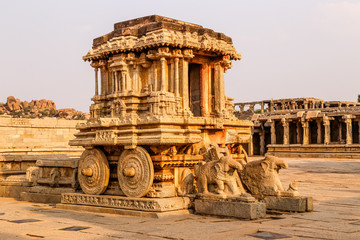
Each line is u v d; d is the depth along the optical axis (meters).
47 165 15.16
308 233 8.30
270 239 7.80
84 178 12.73
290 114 56.38
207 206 10.55
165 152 11.32
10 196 16.48
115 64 12.81
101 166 12.30
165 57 12.27
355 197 14.84
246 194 10.16
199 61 13.64
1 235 8.70
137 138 11.30
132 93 12.45
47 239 8.20
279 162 11.46
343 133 52.69
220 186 10.70
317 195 15.52
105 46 13.17
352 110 49.78
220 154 11.71
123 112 12.56
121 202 11.45
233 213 10.05
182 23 13.75
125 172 11.28
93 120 13.29
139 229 9.00
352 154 48.38
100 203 12.00
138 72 12.78
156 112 11.95
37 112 113.25
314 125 55.28
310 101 63.06
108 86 13.73
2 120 31.84
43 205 13.82
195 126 11.98
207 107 13.78
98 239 8.11
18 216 11.23
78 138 13.13
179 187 11.45
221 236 8.11
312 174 27.77
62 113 110.38
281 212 10.92
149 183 11.04
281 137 60.22
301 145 53.09
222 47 13.41
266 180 11.43
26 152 31.22
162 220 10.02
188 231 8.63
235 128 13.62
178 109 12.01
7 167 18.84
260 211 10.04
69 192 14.07
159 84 12.46
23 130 33.00
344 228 8.81
